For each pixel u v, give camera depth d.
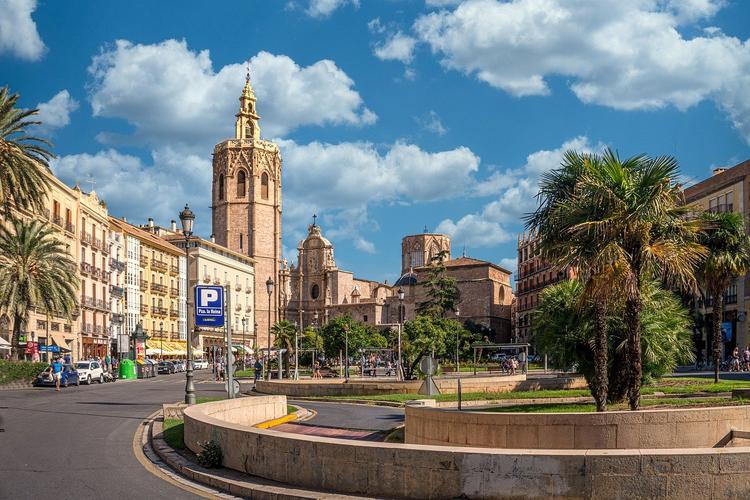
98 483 13.38
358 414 30.23
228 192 143.88
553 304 28.45
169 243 108.38
